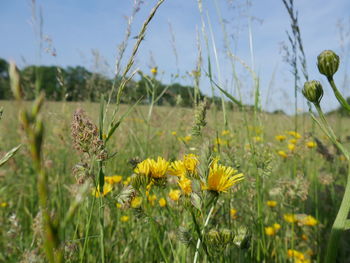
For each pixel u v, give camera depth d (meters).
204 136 1.80
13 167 3.13
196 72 2.19
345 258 2.29
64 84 2.88
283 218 2.70
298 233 2.64
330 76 1.16
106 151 1.26
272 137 4.58
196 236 1.40
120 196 1.28
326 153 3.16
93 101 4.69
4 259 1.96
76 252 1.49
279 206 2.75
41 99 0.37
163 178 1.28
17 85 0.37
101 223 1.35
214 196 1.11
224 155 1.98
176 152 3.24
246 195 2.41
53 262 0.40
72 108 3.91
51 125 4.25
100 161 1.30
